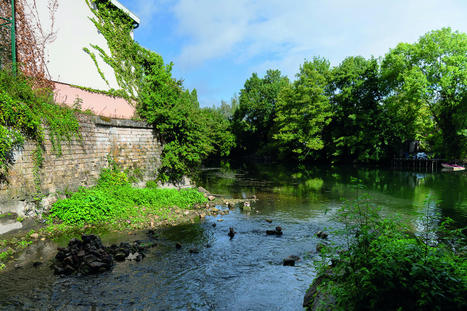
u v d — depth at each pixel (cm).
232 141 6125
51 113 1141
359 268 412
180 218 1234
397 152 4144
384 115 3828
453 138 3375
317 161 4925
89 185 1391
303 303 546
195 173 2142
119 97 1870
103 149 1534
